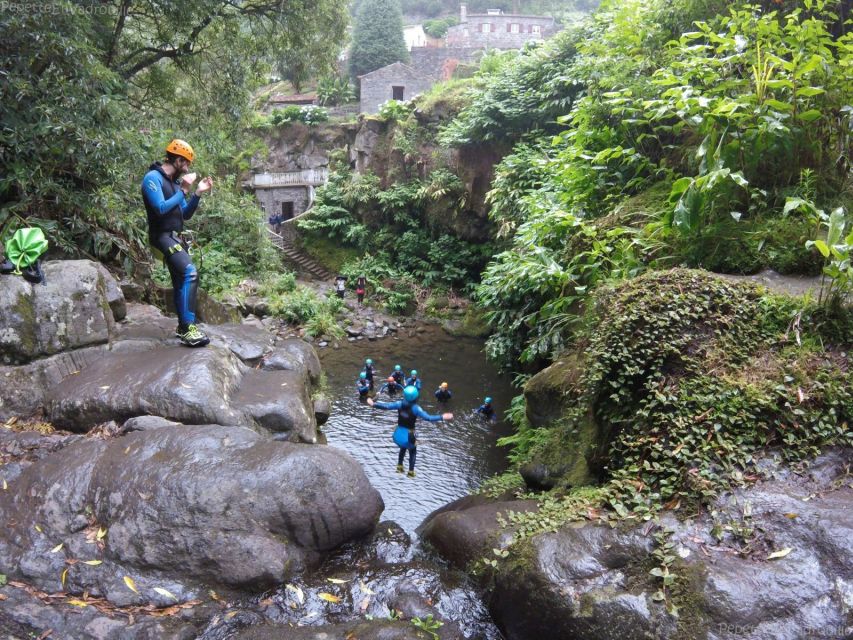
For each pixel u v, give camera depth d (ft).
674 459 11.21
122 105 24.88
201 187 16.96
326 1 37.35
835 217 12.61
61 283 16.46
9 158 20.17
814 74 16.92
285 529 11.84
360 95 89.20
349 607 11.07
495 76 52.75
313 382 22.07
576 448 15.58
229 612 10.51
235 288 52.13
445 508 17.71
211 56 36.52
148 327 19.57
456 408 32.30
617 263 17.75
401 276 62.08
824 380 11.58
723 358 12.40
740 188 17.75
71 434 14.17
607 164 23.21
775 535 9.45
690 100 16.58
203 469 12.01
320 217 71.51
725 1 21.18
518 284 24.84
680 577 9.17
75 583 10.51
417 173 66.80
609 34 24.43
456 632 10.50
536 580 10.07
